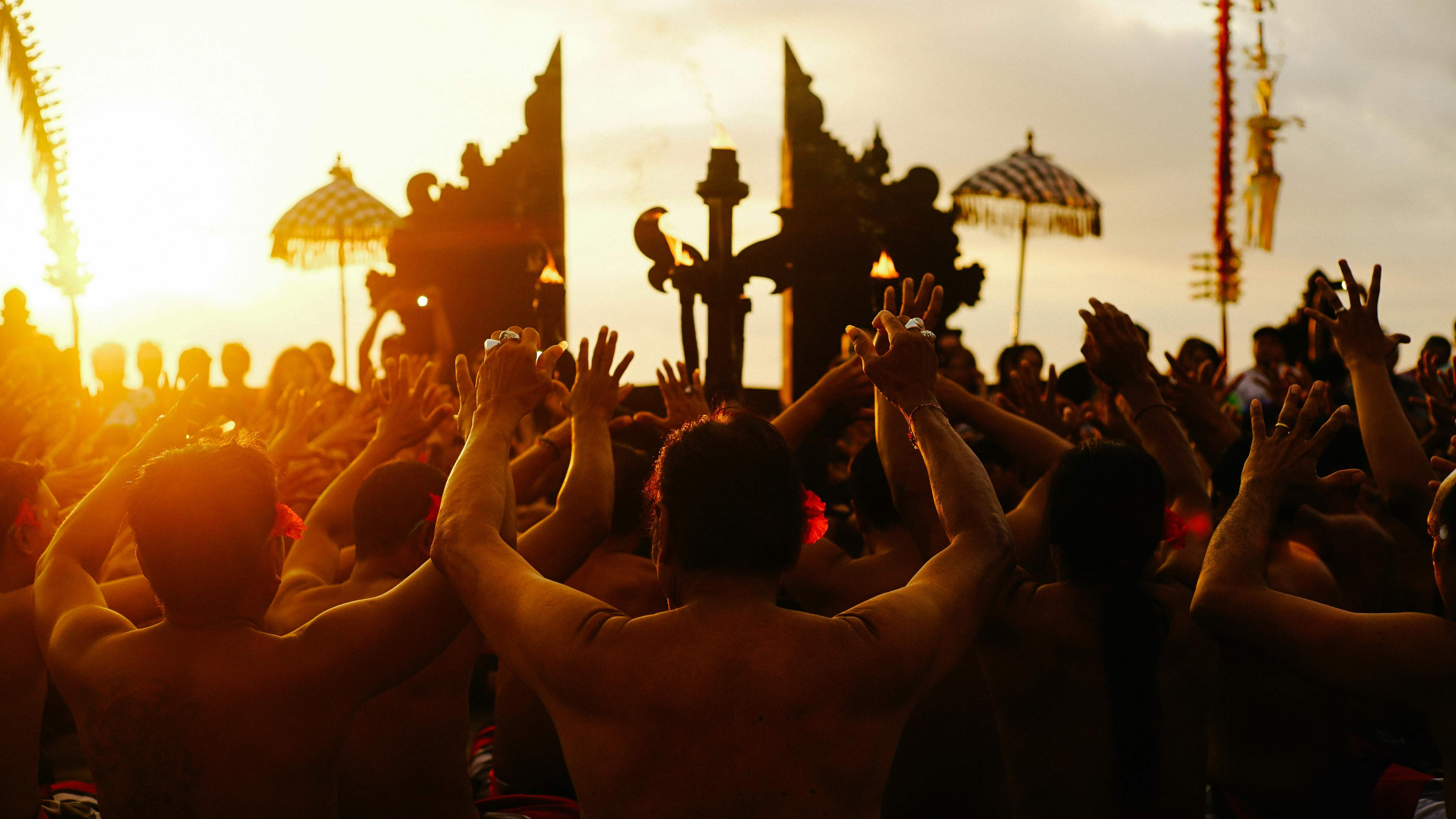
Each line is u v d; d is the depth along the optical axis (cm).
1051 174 910
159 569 176
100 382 649
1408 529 347
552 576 209
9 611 225
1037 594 220
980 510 166
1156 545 215
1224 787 271
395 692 236
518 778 326
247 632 180
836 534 477
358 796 233
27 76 360
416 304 802
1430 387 324
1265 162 1398
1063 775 214
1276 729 263
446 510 166
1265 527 188
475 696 560
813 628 145
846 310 637
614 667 142
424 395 293
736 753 139
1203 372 380
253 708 173
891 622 148
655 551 159
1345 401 471
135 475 218
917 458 245
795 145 692
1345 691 173
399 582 251
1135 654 207
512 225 805
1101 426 357
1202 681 219
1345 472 192
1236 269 1420
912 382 180
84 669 179
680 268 426
